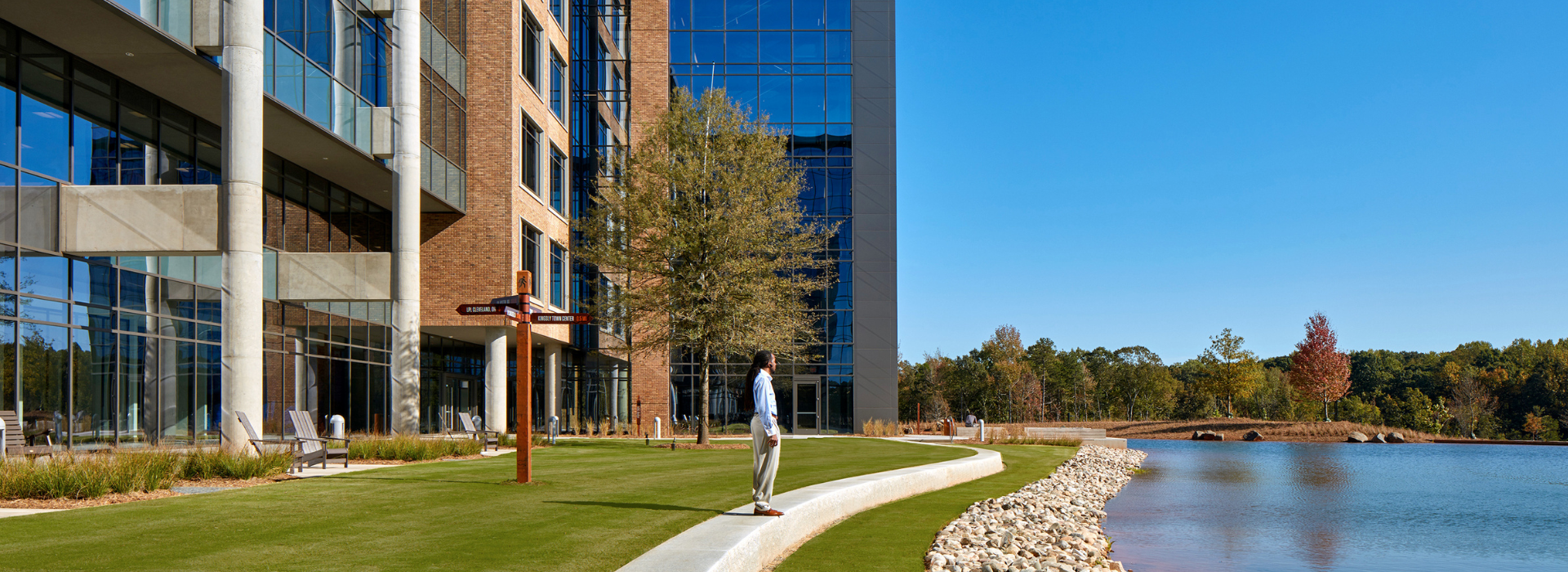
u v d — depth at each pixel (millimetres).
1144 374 91875
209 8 17219
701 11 43125
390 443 19469
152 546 7711
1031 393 83750
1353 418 84812
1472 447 52094
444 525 9055
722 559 7242
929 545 11469
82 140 17859
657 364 41281
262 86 17594
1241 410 87312
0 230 15805
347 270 21781
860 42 43094
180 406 20188
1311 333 73250
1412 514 19812
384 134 24500
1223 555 14359
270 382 22562
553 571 6930
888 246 42375
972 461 20953
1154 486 25891
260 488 12484
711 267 26469
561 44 35875
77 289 17328
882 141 42719
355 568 6910
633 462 18703
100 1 15227
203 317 21031
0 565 6855
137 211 16531
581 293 38188
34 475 11141
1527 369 98750
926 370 90000
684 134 27203
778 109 42844
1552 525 18391
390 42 25984
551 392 35156
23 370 16000
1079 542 13555
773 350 27656
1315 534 16797
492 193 29562
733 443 28828
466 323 29328
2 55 15945
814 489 12812
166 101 20391
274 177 23891
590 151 39000
